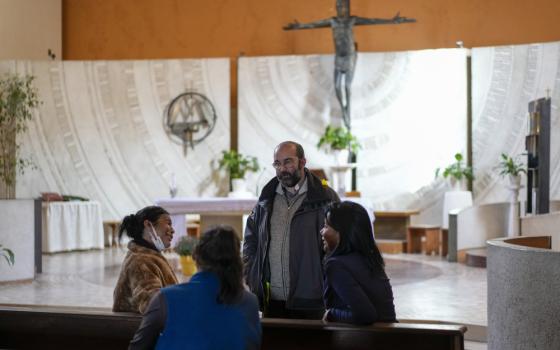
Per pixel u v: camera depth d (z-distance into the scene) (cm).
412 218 1277
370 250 315
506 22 1332
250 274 390
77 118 1327
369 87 1300
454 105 1275
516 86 1241
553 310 328
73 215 1181
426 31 1365
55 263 1013
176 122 1329
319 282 370
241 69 1330
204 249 256
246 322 256
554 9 1312
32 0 1355
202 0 1430
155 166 1331
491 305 375
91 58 1451
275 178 394
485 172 1252
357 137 1304
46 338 346
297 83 1319
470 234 1038
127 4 1448
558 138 1209
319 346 315
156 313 253
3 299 709
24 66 1305
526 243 441
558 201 996
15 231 826
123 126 1333
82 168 1326
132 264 339
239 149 1329
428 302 679
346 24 1216
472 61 1262
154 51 1439
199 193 1326
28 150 1306
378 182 1296
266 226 383
